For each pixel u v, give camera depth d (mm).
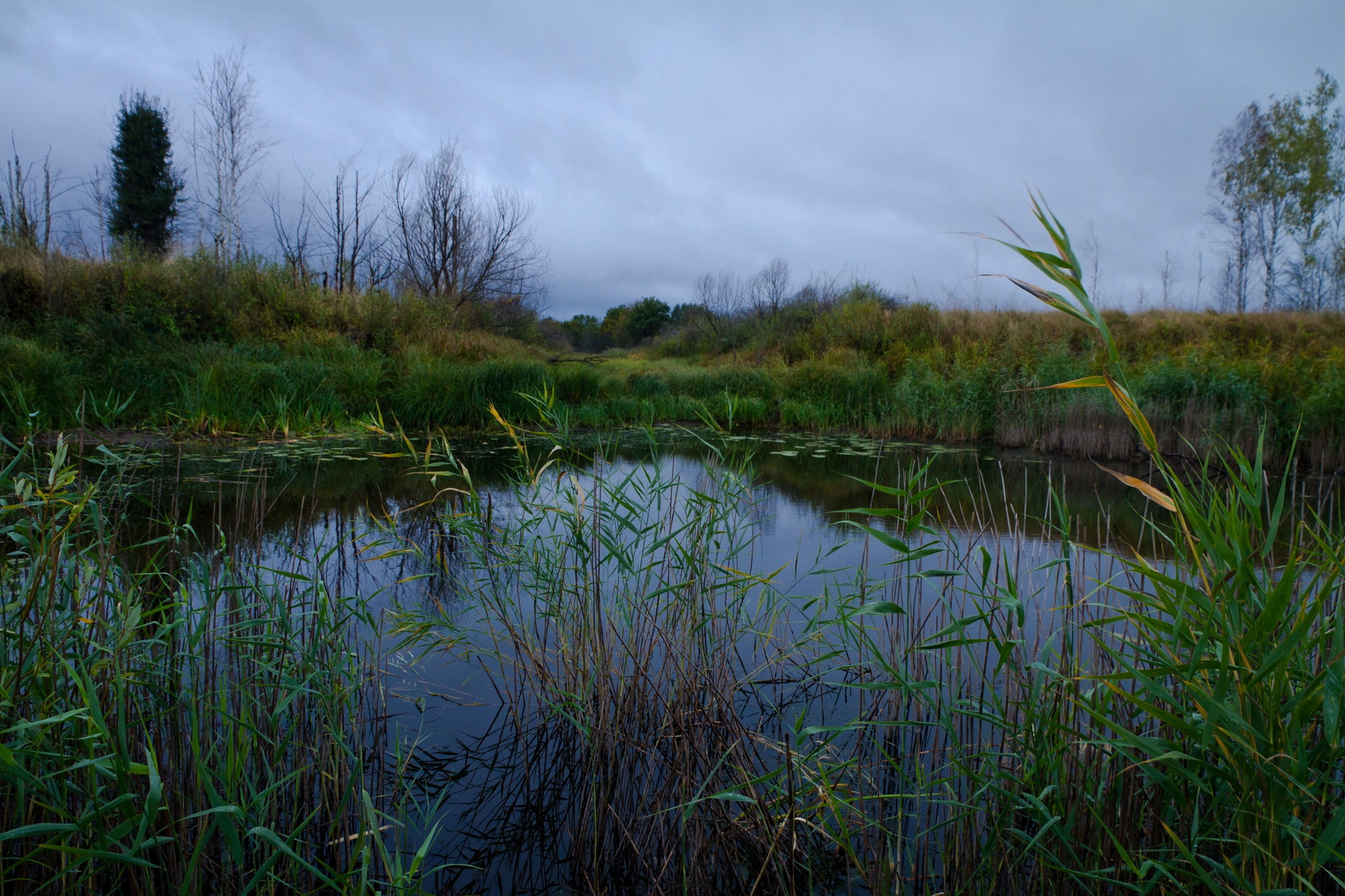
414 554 4125
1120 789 1710
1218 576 1466
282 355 10672
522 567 3066
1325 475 7477
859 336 16891
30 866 1575
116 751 1442
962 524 5082
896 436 11352
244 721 1849
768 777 1883
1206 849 1622
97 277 11039
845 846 1777
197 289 11734
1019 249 1501
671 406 13117
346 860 1889
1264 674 1272
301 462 7160
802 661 3014
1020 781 1732
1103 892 1637
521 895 1828
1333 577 1293
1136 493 6594
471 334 14906
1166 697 1414
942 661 2670
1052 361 11109
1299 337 14641
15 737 1648
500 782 2271
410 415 10250
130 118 21453
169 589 2432
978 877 1754
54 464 1883
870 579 3561
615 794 2131
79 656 1774
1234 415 8625
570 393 12672
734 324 22906
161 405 8422
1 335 8680
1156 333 15016
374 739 2408
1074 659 2049
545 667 2691
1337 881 1368
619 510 4359
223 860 1755
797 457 8805
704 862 1886
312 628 2250
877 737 2484
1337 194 20156
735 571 2713
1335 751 1285
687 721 2301
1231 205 22969
